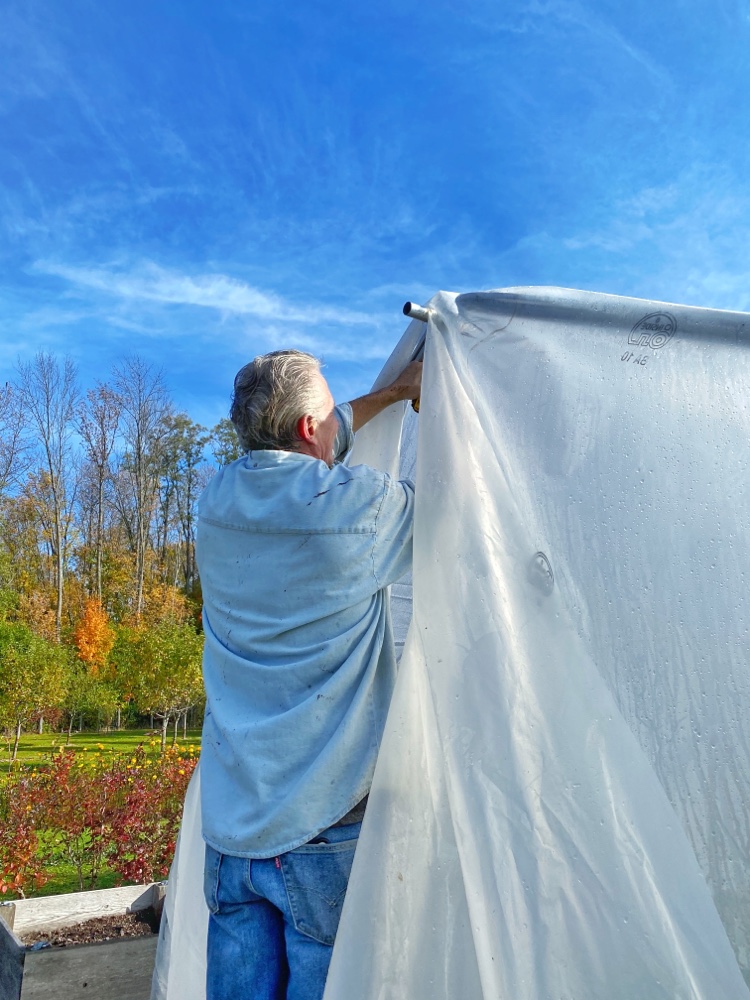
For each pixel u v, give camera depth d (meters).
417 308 1.37
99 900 3.22
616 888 1.01
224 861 1.21
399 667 1.23
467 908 1.09
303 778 1.16
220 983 1.20
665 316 1.28
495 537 1.21
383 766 1.16
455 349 1.35
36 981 2.47
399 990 1.06
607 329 1.30
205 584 1.39
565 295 1.33
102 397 46.56
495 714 1.11
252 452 1.41
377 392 1.62
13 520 41.59
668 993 0.97
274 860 1.16
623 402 1.27
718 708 1.17
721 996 0.98
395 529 1.29
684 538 1.22
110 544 45.34
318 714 1.20
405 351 1.65
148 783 5.44
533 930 1.00
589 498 1.23
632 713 1.15
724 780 1.15
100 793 5.27
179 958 1.72
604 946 0.99
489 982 0.99
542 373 1.30
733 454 1.26
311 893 1.15
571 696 1.10
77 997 2.50
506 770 1.08
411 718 1.20
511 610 1.16
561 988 0.97
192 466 50.12
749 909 1.12
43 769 7.00
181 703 19.23
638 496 1.23
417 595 1.22
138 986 2.57
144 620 38.19
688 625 1.19
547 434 1.26
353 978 1.05
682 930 1.00
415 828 1.14
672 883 1.01
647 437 1.26
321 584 1.24
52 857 5.32
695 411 1.27
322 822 1.15
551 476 1.24
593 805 1.04
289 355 1.42
